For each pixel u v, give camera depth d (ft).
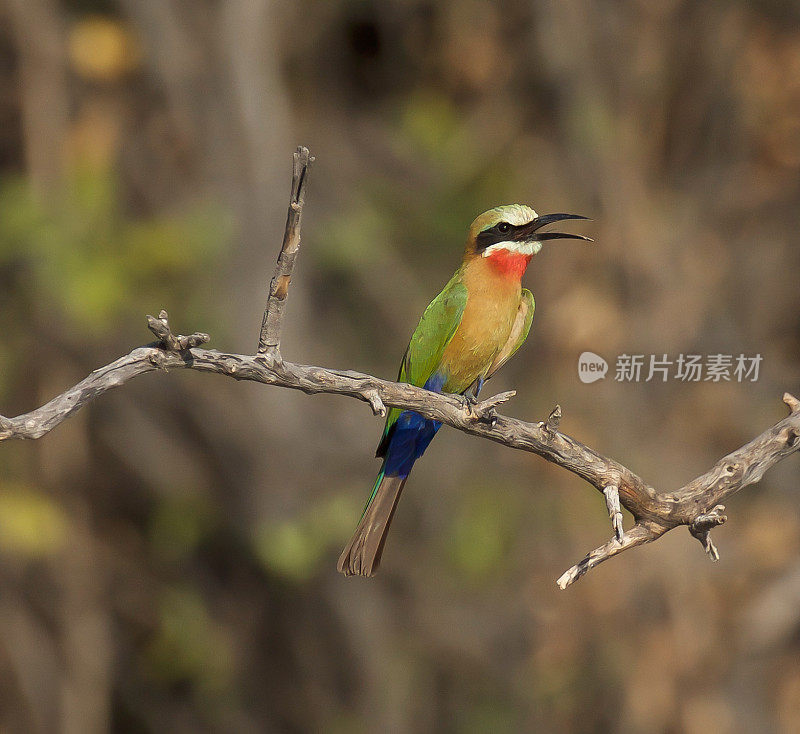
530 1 45.52
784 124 46.65
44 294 40.40
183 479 42.96
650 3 45.09
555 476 43.70
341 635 43.50
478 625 43.86
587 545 43.09
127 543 45.24
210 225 41.14
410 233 46.37
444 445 44.78
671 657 42.29
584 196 44.60
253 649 44.98
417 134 46.52
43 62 41.88
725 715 42.14
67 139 42.22
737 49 46.06
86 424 43.01
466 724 43.32
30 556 43.55
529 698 43.19
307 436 42.14
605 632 42.75
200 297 41.24
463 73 46.83
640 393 43.19
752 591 43.47
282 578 43.19
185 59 41.91
